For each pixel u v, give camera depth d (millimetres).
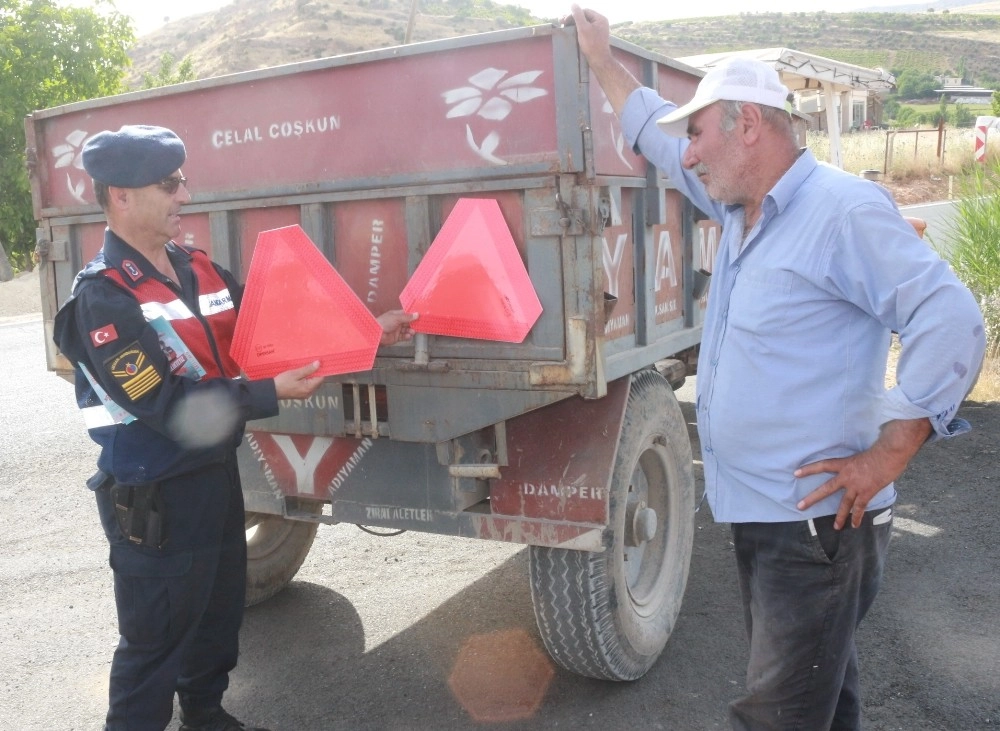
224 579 2957
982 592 3996
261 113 3215
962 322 1921
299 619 4020
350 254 3146
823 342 2109
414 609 4098
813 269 2068
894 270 1975
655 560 3658
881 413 2047
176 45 161875
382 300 3115
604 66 2697
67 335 2594
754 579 2314
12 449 6746
